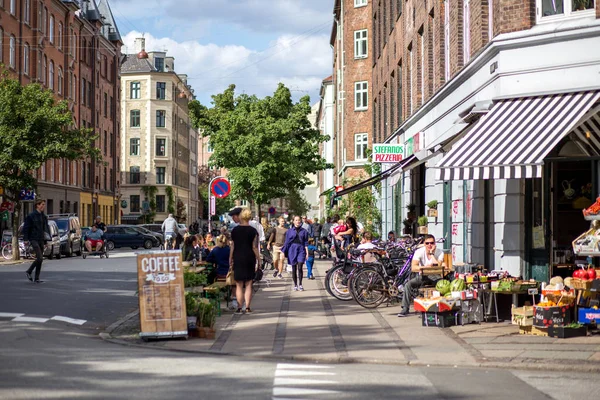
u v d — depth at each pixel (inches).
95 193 2896.2
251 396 298.5
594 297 486.3
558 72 585.6
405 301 586.2
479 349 426.9
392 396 302.8
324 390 313.1
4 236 1601.9
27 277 945.5
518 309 493.0
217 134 1941.4
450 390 317.1
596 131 574.2
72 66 2603.3
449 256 752.3
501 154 527.2
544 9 601.3
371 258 688.4
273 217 3366.1
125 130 3998.5
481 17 676.1
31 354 390.9
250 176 1918.1
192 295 500.7
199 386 316.2
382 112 1531.7
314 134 1998.0
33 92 1519.4
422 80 1040.2
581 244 484.1
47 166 2332.7
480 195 697.6
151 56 4089.6
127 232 2367.1
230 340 467.8
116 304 673.6
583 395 309.3
